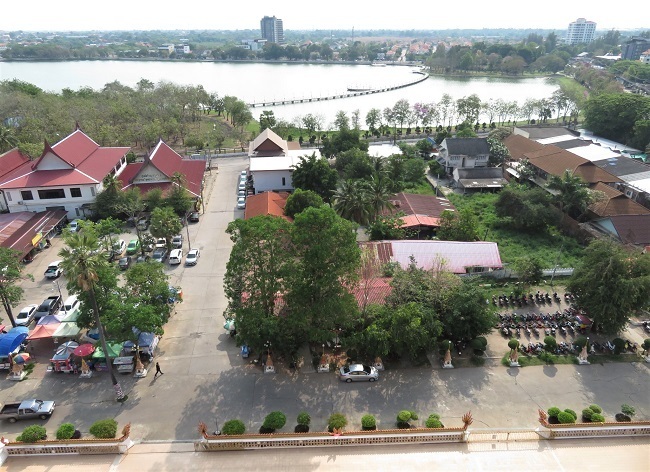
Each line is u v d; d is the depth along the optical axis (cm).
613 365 4650
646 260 4766
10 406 3941
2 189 7644
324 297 4184
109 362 4069
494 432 3788
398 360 4672
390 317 4441
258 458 3503
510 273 6228
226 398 4191
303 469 3391
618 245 5209
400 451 3569
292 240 4109
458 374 4494
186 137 13250
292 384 4362
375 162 9750
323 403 4131
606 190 8388
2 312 5541
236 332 4934
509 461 3488
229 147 13438
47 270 6331
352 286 4362
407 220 7431
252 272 4406
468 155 10494
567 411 3850
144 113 13625
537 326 5184
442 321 4719
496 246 6372
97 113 12469
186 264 6712
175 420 3941
